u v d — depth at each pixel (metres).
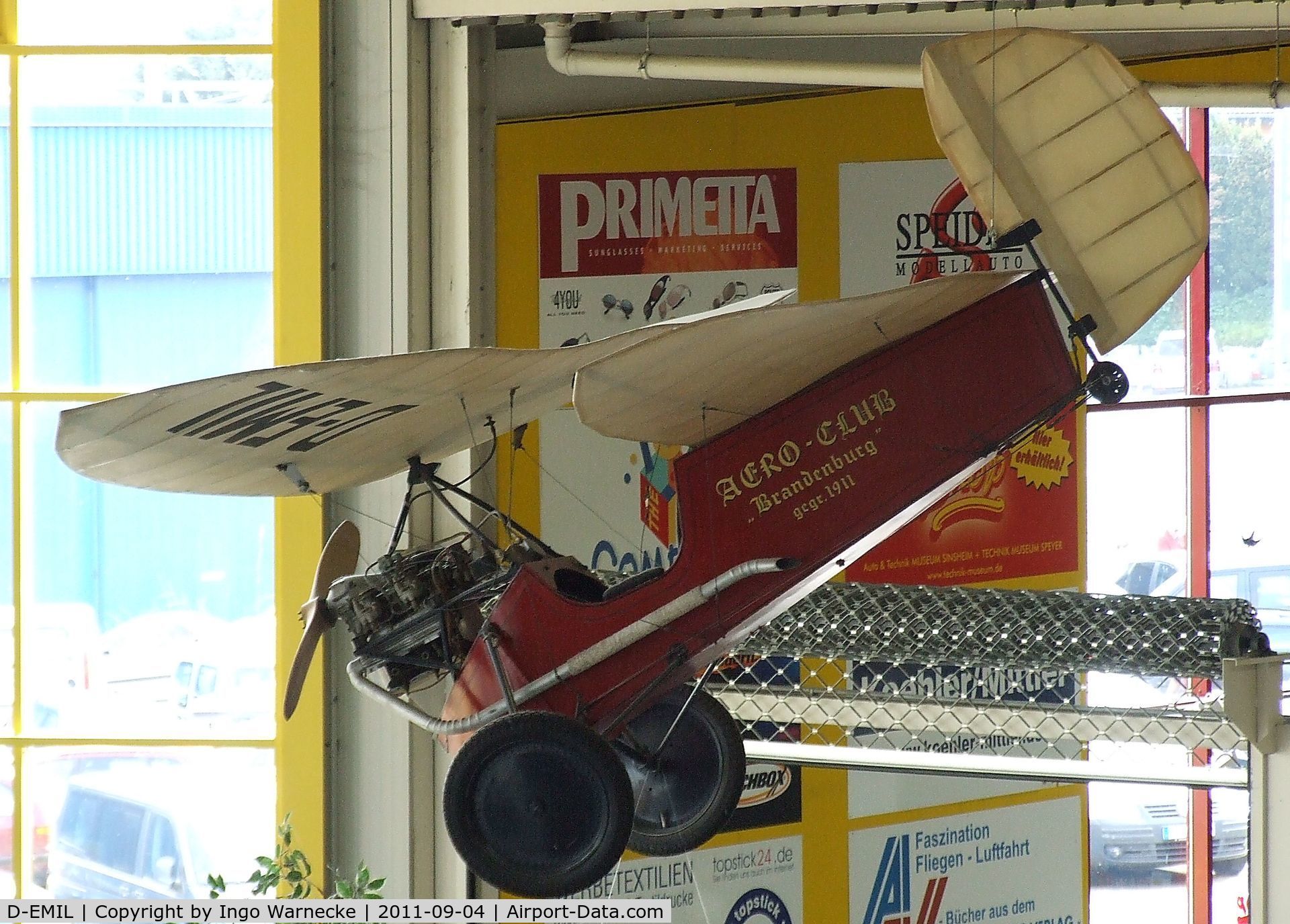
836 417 12.45
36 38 22.83
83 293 22.95
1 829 22.94
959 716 17.78
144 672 22.94
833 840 27.22
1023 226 12.86
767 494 12.45
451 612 14.37
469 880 22.02
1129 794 29.92
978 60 12.96
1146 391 29.66
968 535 28.22
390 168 21.64
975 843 28.41
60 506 22.92
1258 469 30.12
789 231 27.25
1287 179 29.92
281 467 14.23
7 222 22.89
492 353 11.46
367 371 11.38
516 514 26.03
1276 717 14.93
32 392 22.89
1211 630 16.62
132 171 22.81
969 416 12.55
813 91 27.25
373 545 21.84
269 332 22.75
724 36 26.08
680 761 15.43
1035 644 17.19
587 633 12.69
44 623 22.92
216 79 22.64
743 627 12.56
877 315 11.66
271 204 22.62
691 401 12.13
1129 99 12.74
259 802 22.64
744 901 26.53
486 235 22.30
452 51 21.72
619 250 26.92
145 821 22.84
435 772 22.22
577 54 23.56
